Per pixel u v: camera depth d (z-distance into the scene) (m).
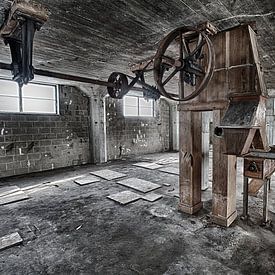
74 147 7.39
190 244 2.54
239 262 2.20
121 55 4.11
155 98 4.16
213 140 2.96
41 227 3.04
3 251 2.48
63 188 4.84
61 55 4.09
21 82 2.62
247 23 2.72
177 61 2.31
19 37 2.55
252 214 3.27
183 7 2.40
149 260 2.28
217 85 2.84
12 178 5.75
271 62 4.67
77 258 2.34
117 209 3.62
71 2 2.27
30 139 6.33
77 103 7.44
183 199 3.44
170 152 10.39
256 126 2.29
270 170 3.06
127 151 9.13
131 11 2.49
